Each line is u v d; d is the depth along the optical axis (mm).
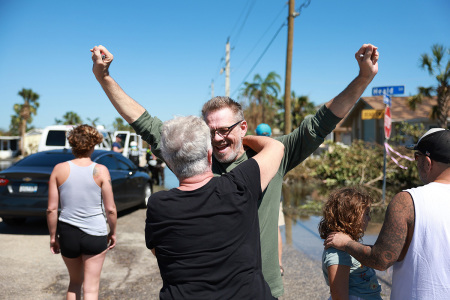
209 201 1562
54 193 3141
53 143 11758
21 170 6273
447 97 16188
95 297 3119
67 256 3098
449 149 1737
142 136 2139
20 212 6125
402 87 7605
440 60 16031
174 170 1659
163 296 1547
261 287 1549
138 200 8531
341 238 2092
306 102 32688
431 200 1692
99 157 7367
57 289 4148
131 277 4559
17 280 4355
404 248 1761
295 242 5934
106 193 3188
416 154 1896
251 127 29766
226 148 2037
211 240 1514
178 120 1697
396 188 12102
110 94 2062
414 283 1687
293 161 2104
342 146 14055
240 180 1632
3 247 5582
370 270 2145
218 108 2010
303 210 8422
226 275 1494
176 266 1520
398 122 20172
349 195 2207
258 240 1638
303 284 4273
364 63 1825
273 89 30312
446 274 1636
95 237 3102
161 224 1556
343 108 1935
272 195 2002
